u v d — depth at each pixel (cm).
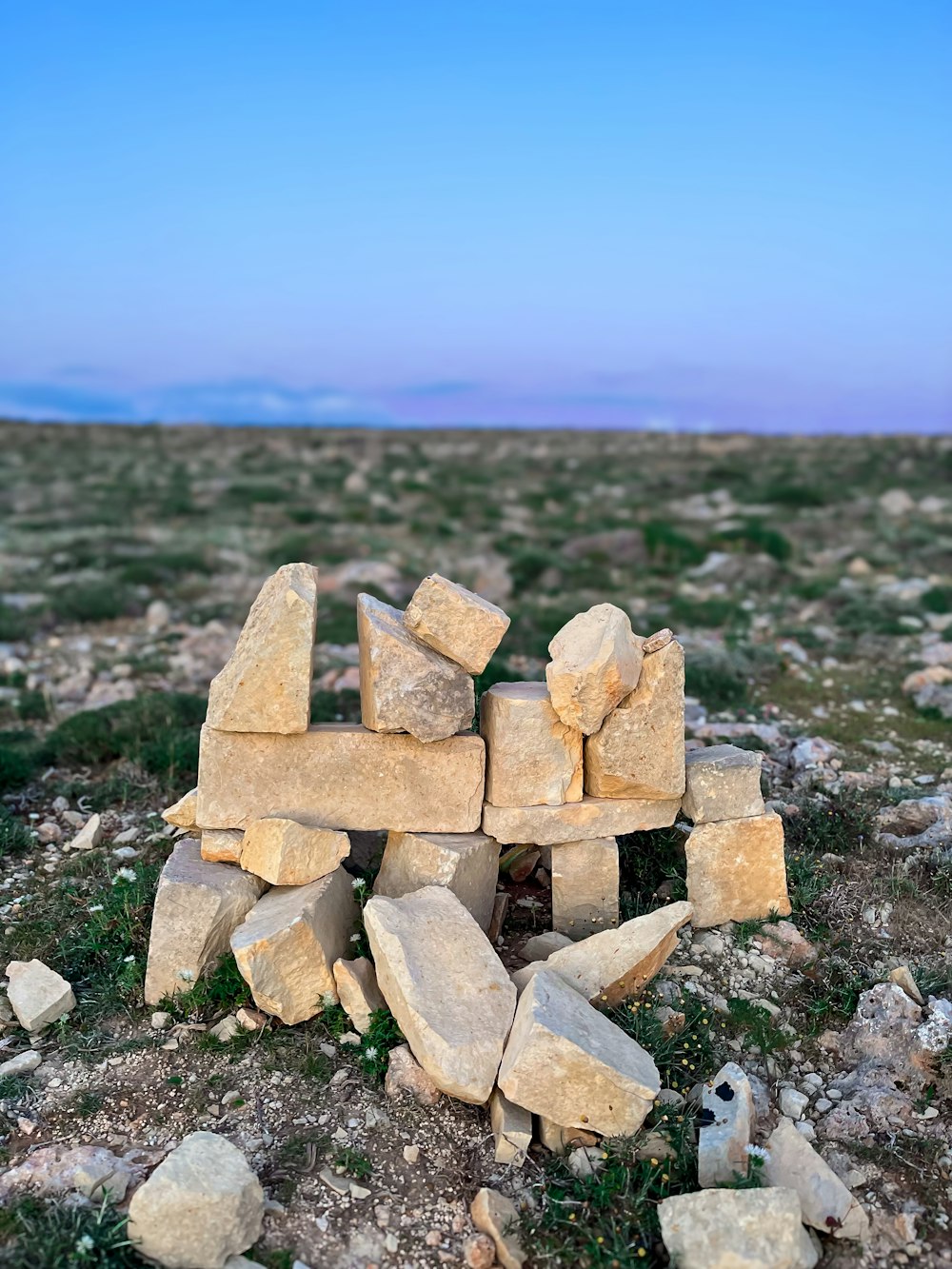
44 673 1038
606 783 481
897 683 955
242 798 473
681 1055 428
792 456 5041
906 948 502
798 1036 451
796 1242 339
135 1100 409
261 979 424
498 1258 351
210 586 1523
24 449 5281
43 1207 354
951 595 1350
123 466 4306
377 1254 349
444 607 462
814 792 663
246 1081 415
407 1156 382
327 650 1091
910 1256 359
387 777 475
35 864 598
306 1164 378
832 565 1688
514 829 481
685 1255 339
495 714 477
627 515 2522
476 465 4791
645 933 447
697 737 772
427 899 446
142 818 657
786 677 972
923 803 624
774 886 507
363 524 2405
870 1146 397
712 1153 373
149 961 457
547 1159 387
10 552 1795
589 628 470
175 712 804
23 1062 428
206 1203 335
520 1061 375
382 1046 423
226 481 3609
